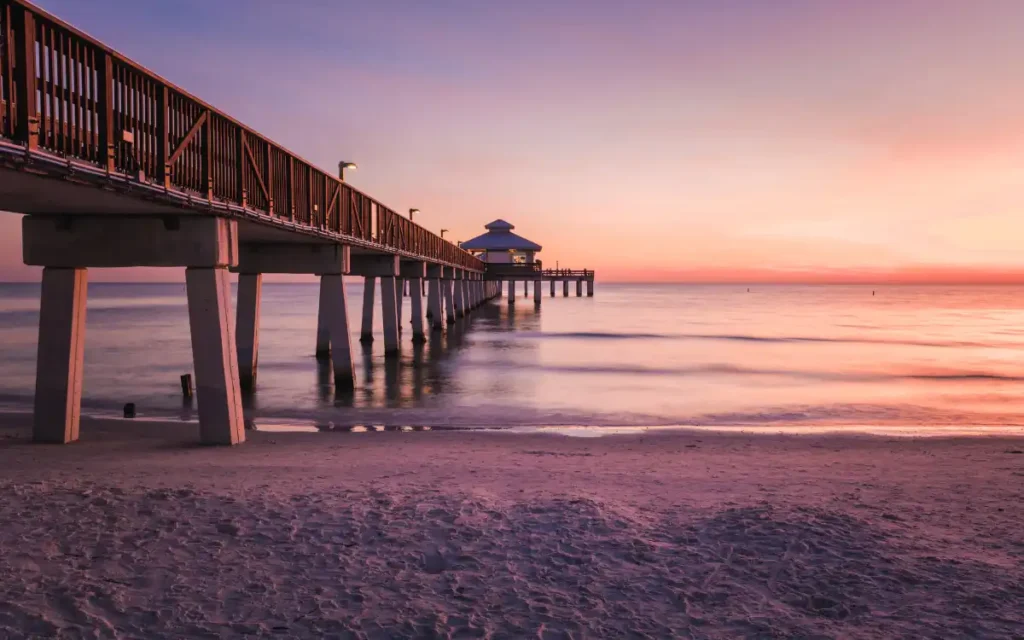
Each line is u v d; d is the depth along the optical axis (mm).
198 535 6094
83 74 7512
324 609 4781
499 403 19062
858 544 6223
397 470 9539
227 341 11367
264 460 10203
